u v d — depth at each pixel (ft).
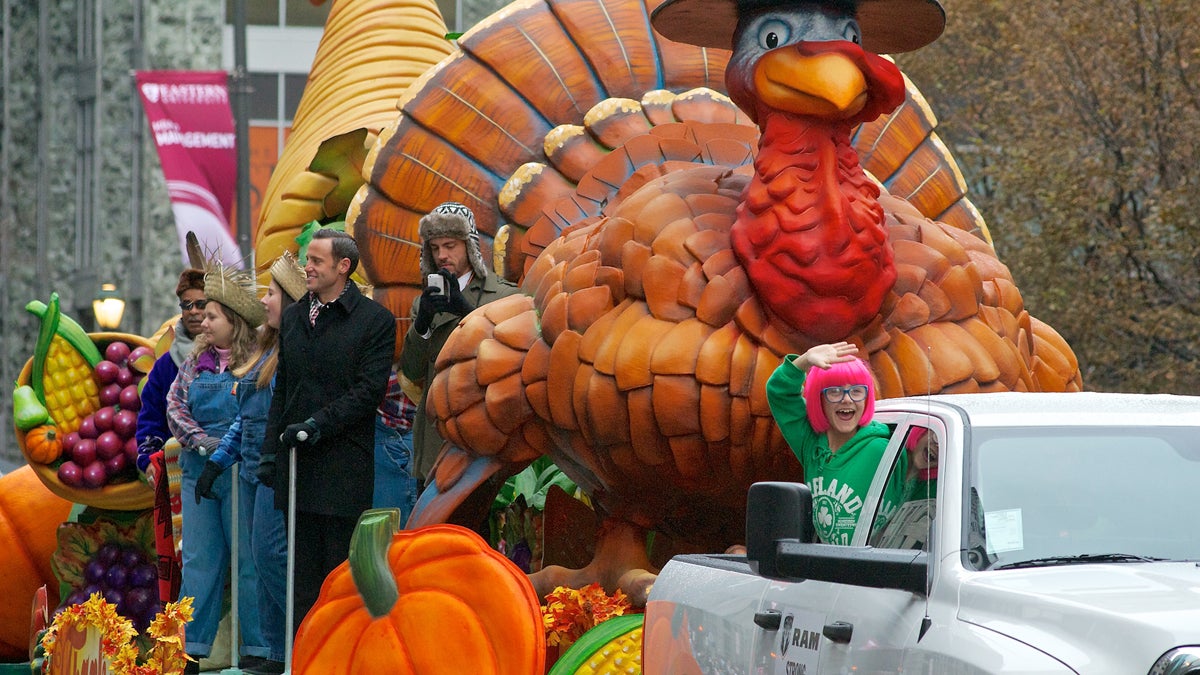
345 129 70.85
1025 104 156.46
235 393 54.39
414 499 60.39
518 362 46.96
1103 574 26.55
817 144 42.80
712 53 59.62
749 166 53.42
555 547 53.11
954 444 29.32
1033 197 152.87
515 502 58.49
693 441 43.34
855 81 41.37
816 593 30.53
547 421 46.32
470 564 41.93
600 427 44.29
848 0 43.37
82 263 271.28
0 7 293.23
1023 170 149.69
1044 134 150.00
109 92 256.93
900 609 27.89
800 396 34.35
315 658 42.93
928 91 175.73
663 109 57.72
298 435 48.01
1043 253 147.43
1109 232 149.07
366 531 42.45
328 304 49.88
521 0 61.41
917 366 43.09
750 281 43.29
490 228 59.00
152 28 242.78
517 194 57.77
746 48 43.55
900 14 45.09
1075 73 149.07
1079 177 145.28
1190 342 143.13
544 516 53.31
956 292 44.45
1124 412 30.83
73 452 66.33
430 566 42.27
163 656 48.93
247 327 56.18
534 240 55.36
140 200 254.06
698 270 43.78
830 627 29.30
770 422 42.70
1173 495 28.84
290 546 46.44
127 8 257.14
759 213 42.88
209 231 133.80
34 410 66.18
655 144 55.06
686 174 46.70
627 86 59.31
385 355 49.70
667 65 59.52
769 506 29.53
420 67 75.15
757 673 32.01
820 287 42.27
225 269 56.75
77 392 67.87
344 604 42.80
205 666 59.06
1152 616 24.27
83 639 50.44
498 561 41.96
